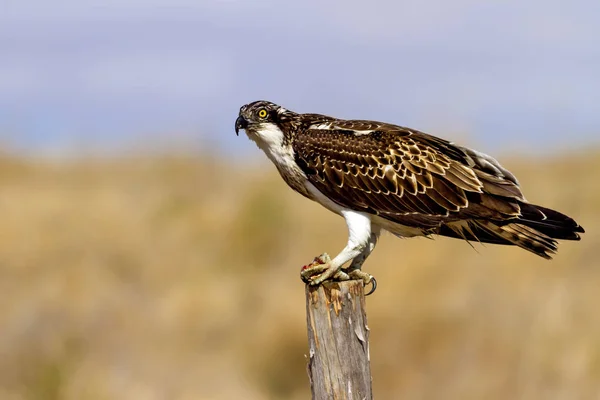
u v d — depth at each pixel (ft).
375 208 34.91
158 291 59.00
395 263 51.65
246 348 53.01
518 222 33.88
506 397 46.73
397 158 34.73
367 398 29.86
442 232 35.86
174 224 66.08
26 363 51.62
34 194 76.69
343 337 29.78
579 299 50.39
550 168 75.66
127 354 53.11
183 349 53.88
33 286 58.95
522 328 48.26
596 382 46.03
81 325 54.85
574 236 33.53
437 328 49.11
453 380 47.65
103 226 66.80
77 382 49.93
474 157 34.76
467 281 50.85
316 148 35.53
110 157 87.51
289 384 51.83
